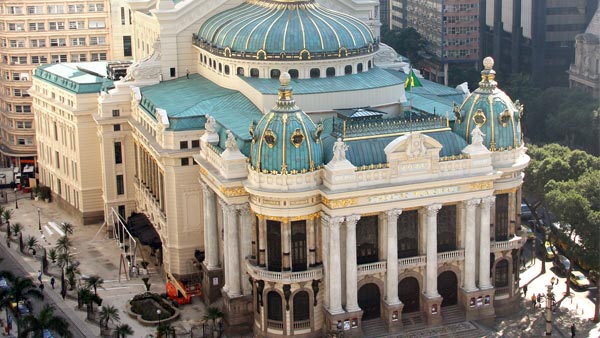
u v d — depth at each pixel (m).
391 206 176.88
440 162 178.12
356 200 173.75
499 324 187.00
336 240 174.62
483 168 180.38
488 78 187.00
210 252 195.00
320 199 176.25
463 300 185.50
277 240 177.75
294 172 173.38
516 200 192.38
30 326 175.62
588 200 192.25
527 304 195.00
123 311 196.25
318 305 179.75
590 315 189.75
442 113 199.38
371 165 174.38
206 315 185.25
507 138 185.62
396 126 181.38
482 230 183.88
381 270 180.38
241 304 185.62
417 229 183.25
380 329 181.50
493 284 189.50
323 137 183.38
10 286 198.38
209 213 193.50
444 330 182.25
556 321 187.88
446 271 185.62
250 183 177.62
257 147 175.88
